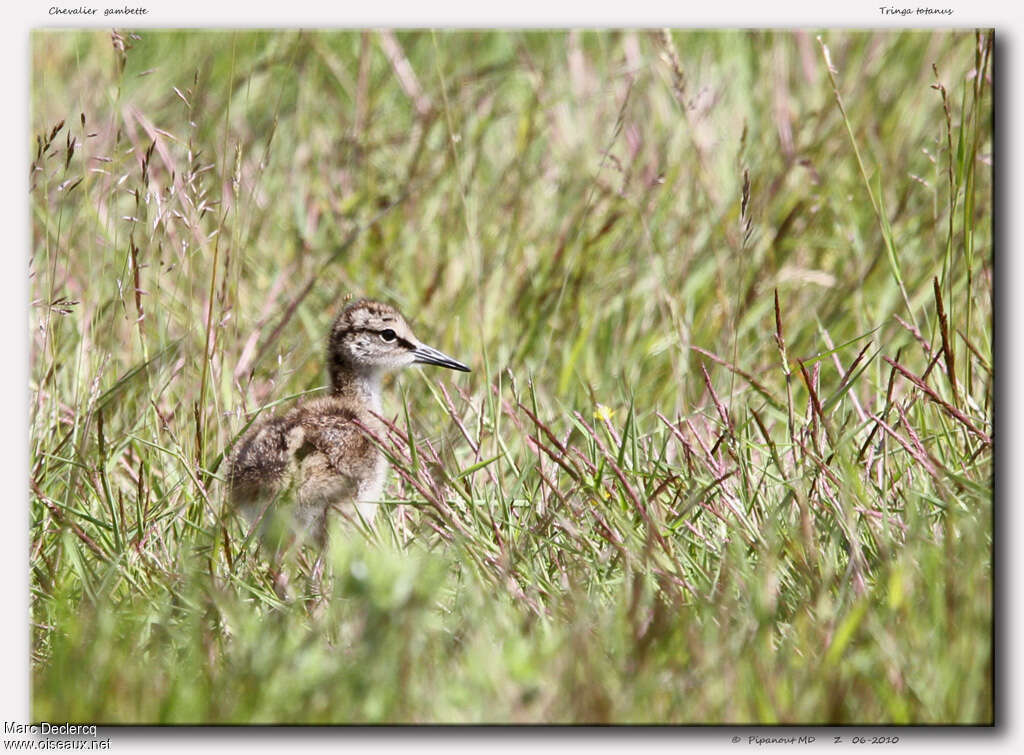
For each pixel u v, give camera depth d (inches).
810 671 292.0
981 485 345.7
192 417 425.1
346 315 460.4
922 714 281.7
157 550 374.9
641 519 362.6
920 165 575.5
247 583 360.2
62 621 330.3
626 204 562.6
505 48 701.3
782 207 572.7
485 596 321.1
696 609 319.3
